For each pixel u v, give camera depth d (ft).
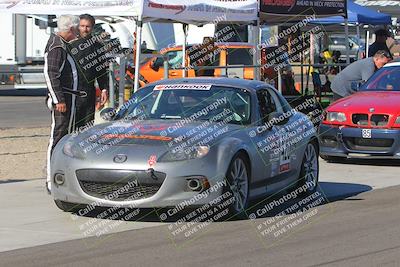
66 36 41.22
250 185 37.14
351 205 40.42
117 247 30.63
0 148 62.80
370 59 62.44
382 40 74.18
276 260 28.50
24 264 27.99
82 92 42.04
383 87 59.98
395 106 54.60
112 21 60.34
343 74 63.05
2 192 43.32
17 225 34.76
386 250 30.09
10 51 117.19
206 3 59.57
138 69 55.72
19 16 116.57
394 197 42.98
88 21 42.24
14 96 122.11
